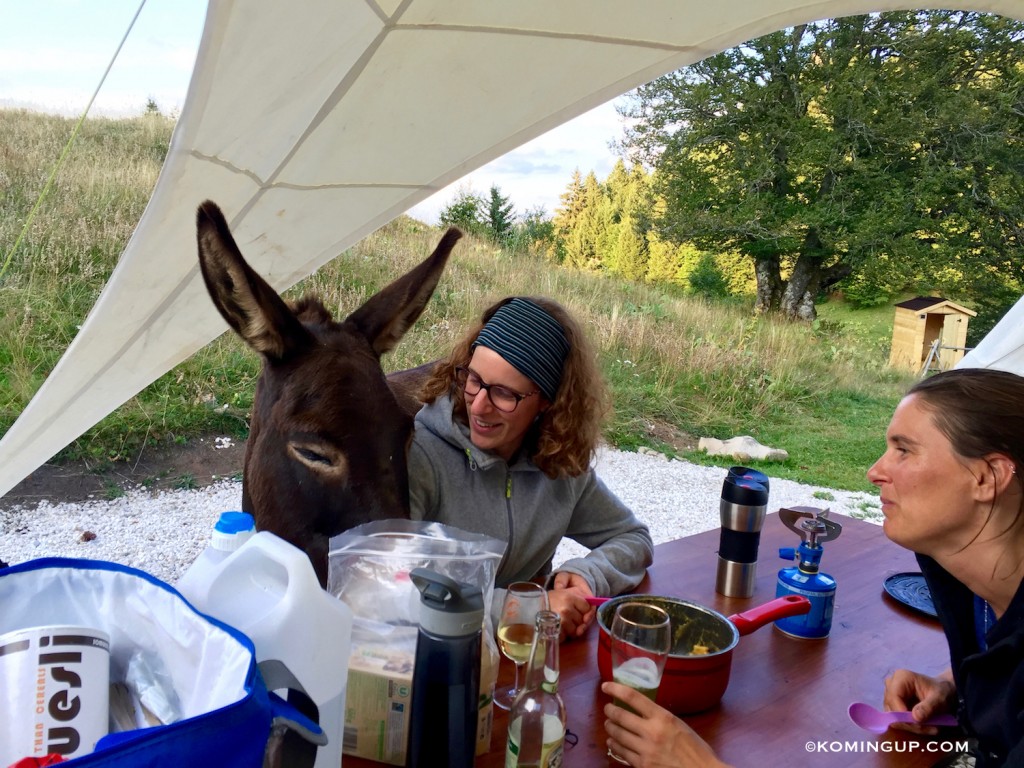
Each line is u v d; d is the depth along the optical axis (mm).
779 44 20766
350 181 2299
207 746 771
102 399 2631
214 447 6227
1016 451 1379
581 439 2188
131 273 2072
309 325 2092
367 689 1318
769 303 23188
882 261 20781
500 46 1933
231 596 1121
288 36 1605
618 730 1376
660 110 22109
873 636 2088
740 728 1589
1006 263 21312
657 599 1768
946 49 20828
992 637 1457
